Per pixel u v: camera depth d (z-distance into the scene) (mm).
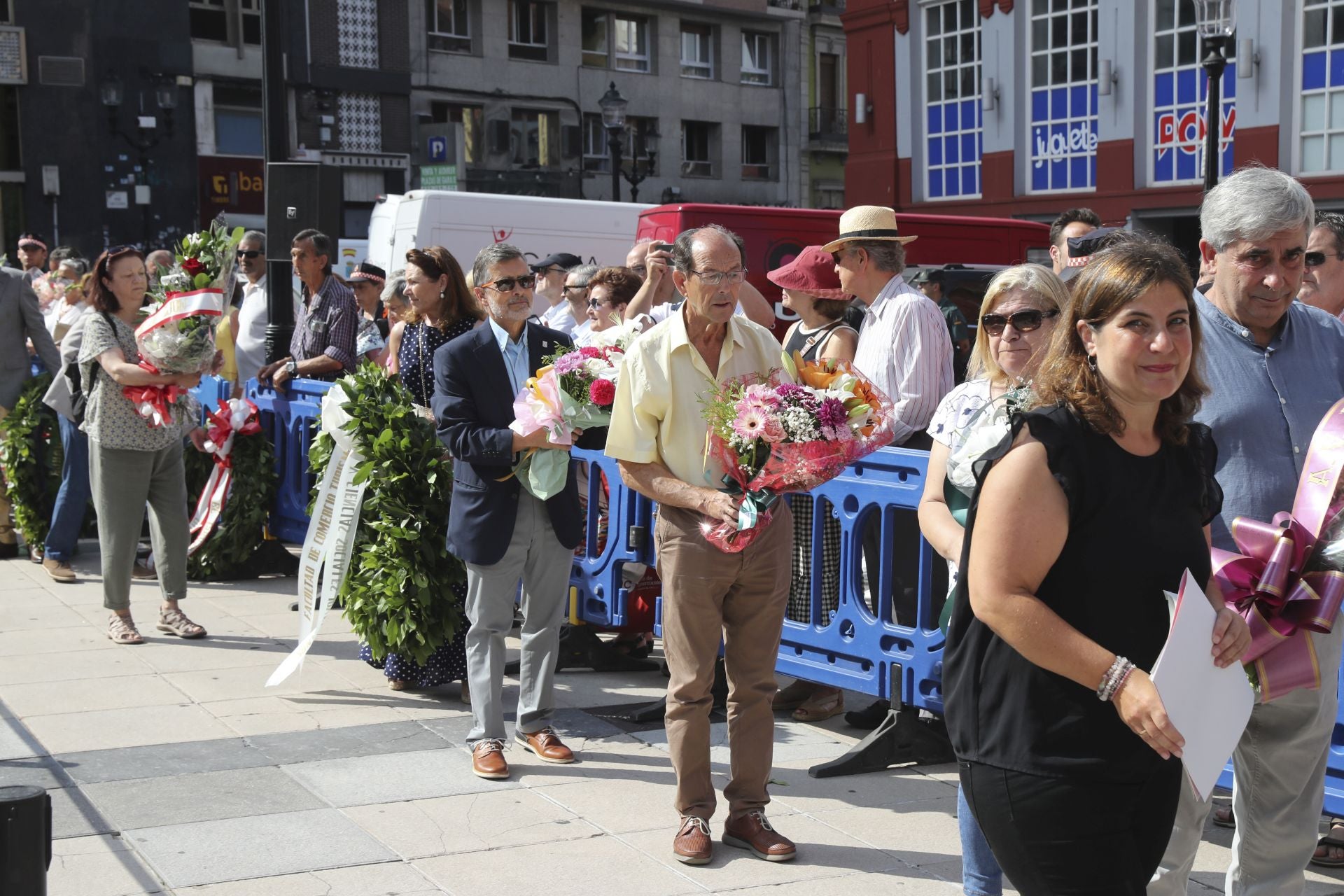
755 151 40969
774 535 4137
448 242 14781
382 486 5668
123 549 6641
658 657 6633
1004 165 20766
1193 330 2518
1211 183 11469
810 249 5648
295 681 6062
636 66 37938
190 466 8492
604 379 4574
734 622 4191
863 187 23141
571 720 5527
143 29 29859
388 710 5633
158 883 3812
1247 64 17484
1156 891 3203
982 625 2547
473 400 4879
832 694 5750
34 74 29031
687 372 4094
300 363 8266
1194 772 2361
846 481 5102
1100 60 19328
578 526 5031
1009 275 3656
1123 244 2473
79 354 7082
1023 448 2414
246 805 4465
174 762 4906
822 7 41219
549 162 36281
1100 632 2412
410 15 33156
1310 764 3320
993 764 2502
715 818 4449
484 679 4898
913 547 5051
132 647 6641
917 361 5156
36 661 6344
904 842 4254
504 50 34969
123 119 29875
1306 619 2885
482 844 4164
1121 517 2408
